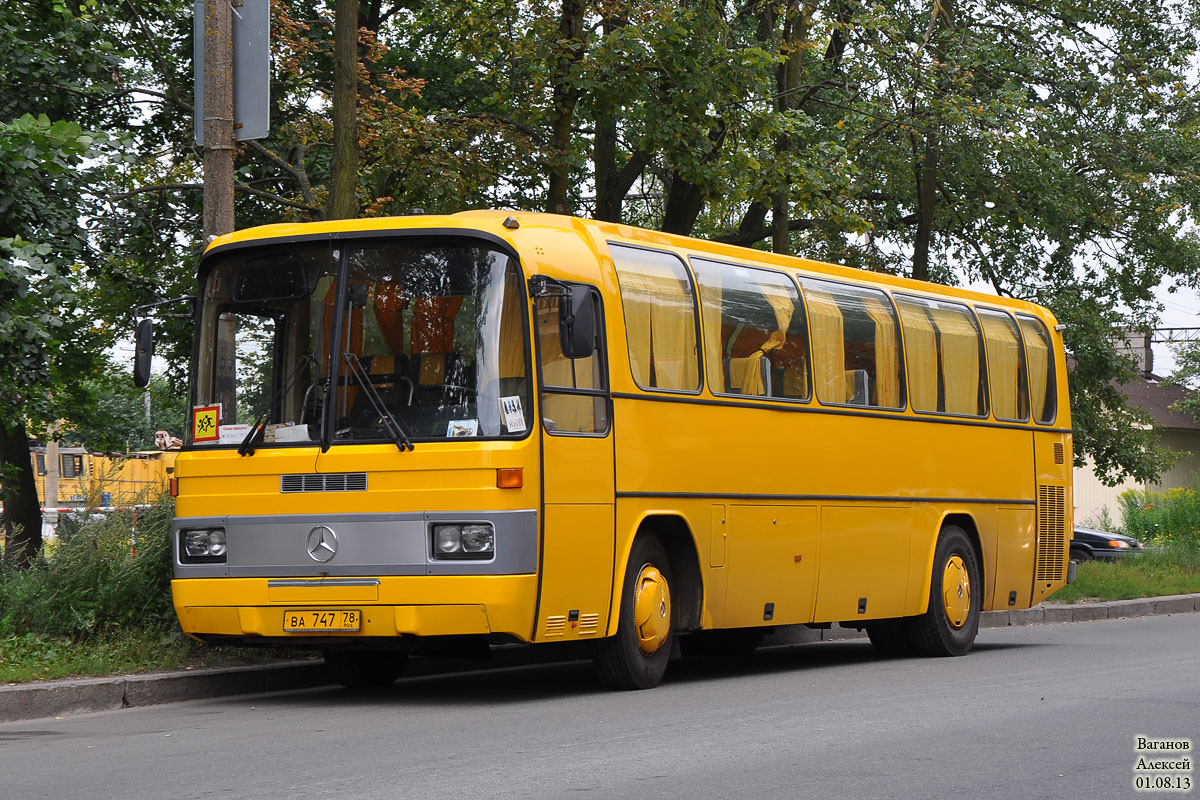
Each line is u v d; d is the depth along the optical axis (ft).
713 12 66.80
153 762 27.07
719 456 42.04
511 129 68.74
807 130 69.62
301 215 76.18
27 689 34.63
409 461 34.83
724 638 54.54
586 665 49.24
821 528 46.32
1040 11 88.94
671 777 24.27
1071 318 98.02
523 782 23.84
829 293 48.21
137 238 75.61
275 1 66.18
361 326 36.17
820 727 30.48
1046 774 24.72
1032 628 69.92
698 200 77.61
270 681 40.52
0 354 50.34
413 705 36.14
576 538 36.37
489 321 35.47
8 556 44.65
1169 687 38.04
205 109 42.96
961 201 92.58
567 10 65.26
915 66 76.13
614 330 38.60
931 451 52.08
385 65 90.63
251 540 36.01
